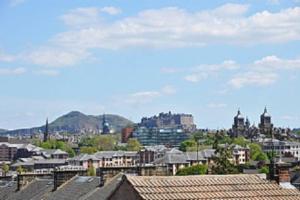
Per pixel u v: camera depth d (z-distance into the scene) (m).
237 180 41.53
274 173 48.94
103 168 66.25
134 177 38.19
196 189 38.97
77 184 68.88
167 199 37.03
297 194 41.75
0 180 104.69
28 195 77.69
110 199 38.47
